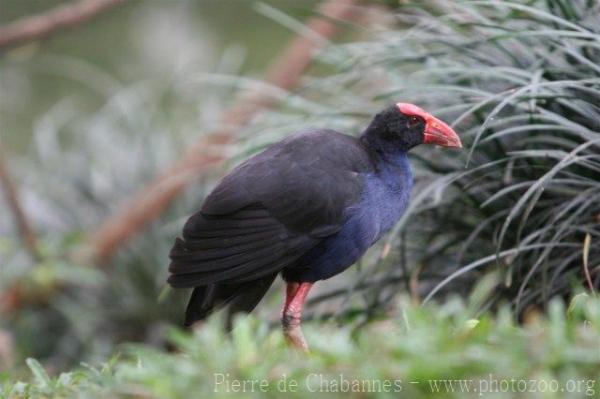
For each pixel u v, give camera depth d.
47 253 13.69
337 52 10.54
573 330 6.48
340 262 8.65
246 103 13.62
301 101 10.60
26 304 14.02
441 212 9.90
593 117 9.01
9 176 13.58
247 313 8.73
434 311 8.73
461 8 9.57
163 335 13.78
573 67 9.27
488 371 6.13
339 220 8.39
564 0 9.31
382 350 6.48
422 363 6.13
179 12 23.78
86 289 14.06
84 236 14.34
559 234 8.98
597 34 9.04
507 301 9.52
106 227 14.12
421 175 9.87
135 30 23.81
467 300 9.95
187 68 17.62
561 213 8.90
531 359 6.20
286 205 8.27
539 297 9.37
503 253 8.88
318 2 19.12
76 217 14.91
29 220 14.54
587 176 9.29
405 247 10.09
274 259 8.32
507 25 9.49
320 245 8.52
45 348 14.05
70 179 15.09
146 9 23.92
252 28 24.06
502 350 6.34
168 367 6.81
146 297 13.90
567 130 8.88
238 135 11.12
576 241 9.31
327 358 6.50
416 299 9.77
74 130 16.42
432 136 8.72
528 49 9.50
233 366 6.59
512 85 9.53
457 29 9.70
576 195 9.29
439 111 9.12
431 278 10.10
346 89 10.70
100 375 7.38
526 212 8.55
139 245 13.98
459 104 9.67
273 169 8.34
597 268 9.08
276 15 11.92
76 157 15.23
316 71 15.41
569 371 6.08
